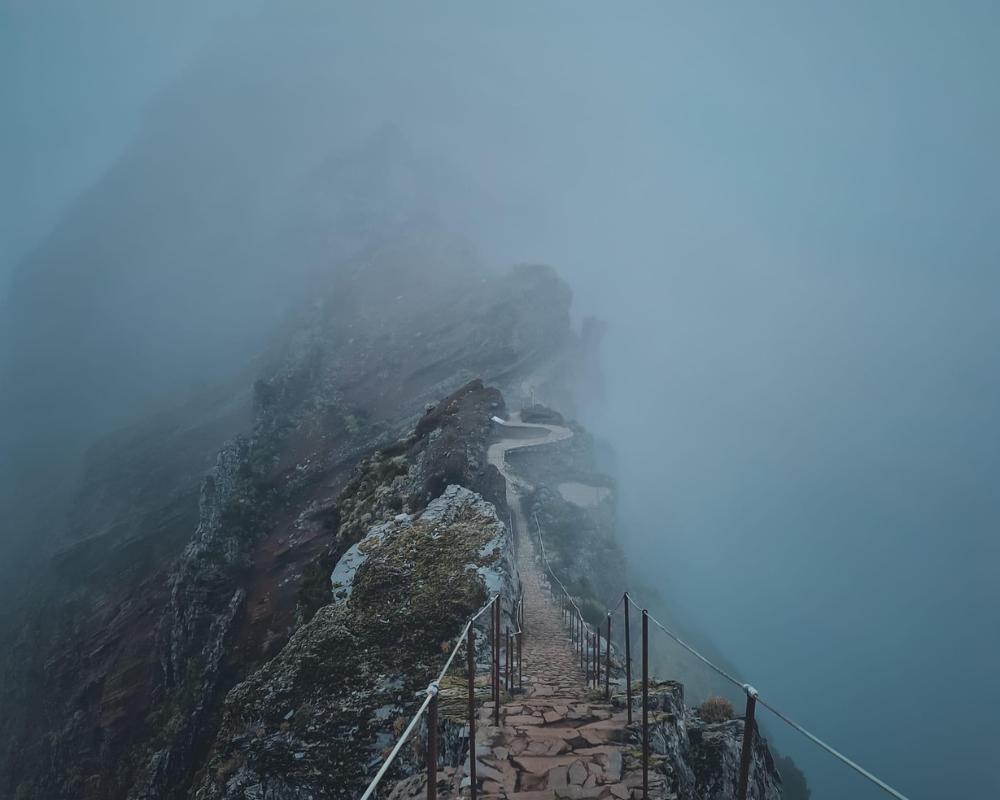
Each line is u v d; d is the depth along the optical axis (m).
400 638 20.28
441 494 33.66
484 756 9.88
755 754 14.20
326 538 68.12
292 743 18.33
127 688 66.38
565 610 25.05
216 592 66.38
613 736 10.52
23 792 64.81
